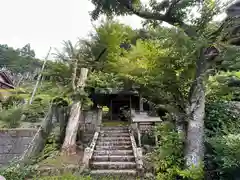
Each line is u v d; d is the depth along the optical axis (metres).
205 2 3.52
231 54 3.45
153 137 7.51
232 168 3.49
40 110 8.80
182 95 4.66
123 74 8.22
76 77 9.09
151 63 4.89
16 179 4.69
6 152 6.30
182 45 4.18
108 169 5.45
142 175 5.02
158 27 4.71
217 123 4.46
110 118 11.80
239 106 4.77
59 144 7.27
